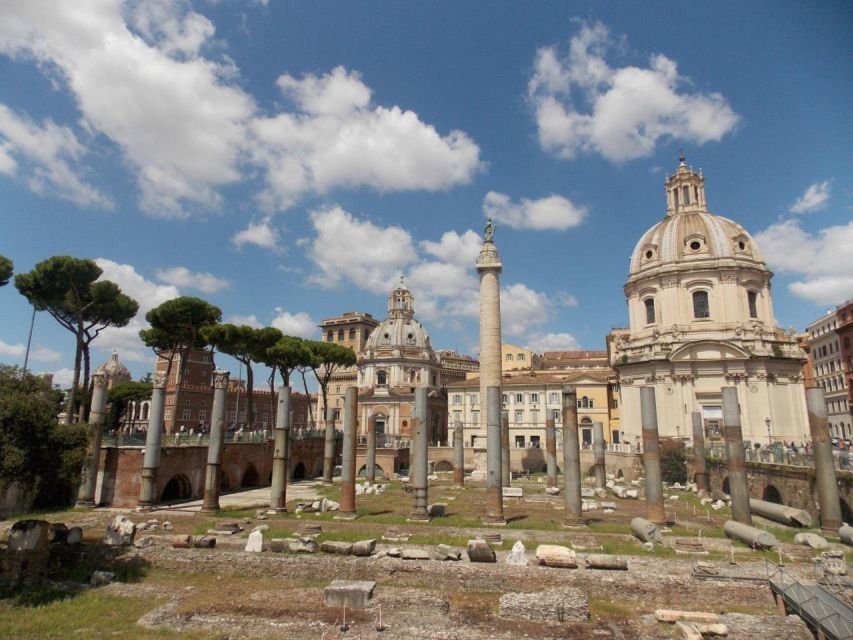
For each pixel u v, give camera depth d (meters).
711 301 76.06
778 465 40.59
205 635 16.84
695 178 87.50
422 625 17.75
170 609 18.94
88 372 56.69
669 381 73.94
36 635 16.86
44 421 21.89
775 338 73.69
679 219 81.94
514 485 58.59
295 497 46.38
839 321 92.88
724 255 76.69
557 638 17.00
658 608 19.84
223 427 37.19
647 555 24.34
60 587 21.28
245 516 34.47
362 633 17.09
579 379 99.38
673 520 33.78
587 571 21.67
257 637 16.83
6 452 20.67
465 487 53.94
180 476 44.50
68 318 55.31
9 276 51.12
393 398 114.81
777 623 17.94
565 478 32.03
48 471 22.67
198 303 59.47
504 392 102.44
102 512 35.81
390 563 22.52
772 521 35.34
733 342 72.25
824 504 30.09
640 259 83.69
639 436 76.06
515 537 28.20
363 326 147.12
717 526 32.97
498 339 53.59
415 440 34.03
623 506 42.09
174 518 33.38
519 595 19.08
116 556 24.22
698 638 16.67
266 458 58.41
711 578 20.84
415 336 128.75
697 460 53.31
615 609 19.56
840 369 91.56
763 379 70.94
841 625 16.47
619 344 82.19
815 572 21.83
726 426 32.97
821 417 30.78
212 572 23.16
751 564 22.66
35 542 22.11
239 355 66.88
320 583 22.12
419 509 33.09
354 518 33.38
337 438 79.06
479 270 55.00
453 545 26.17
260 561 23.11
